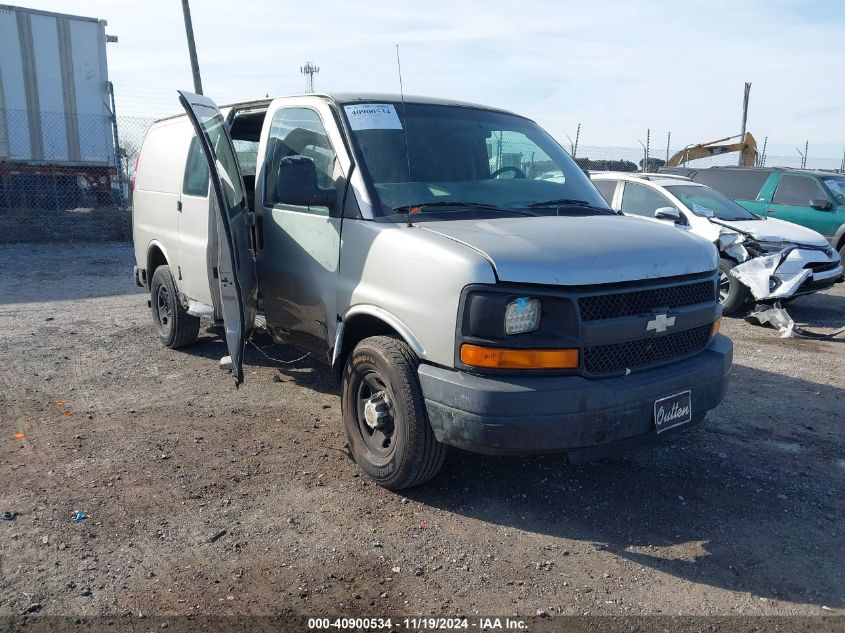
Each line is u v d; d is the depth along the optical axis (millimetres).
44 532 3582
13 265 12742
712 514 3914
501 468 4402
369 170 4270
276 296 4934
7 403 5414
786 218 12500
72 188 17344
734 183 13312
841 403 5824
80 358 6652
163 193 6387
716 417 5430
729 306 9211
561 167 5141
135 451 4578
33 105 16156
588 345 3453
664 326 3699
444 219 4109
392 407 3939
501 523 3771
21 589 3129
